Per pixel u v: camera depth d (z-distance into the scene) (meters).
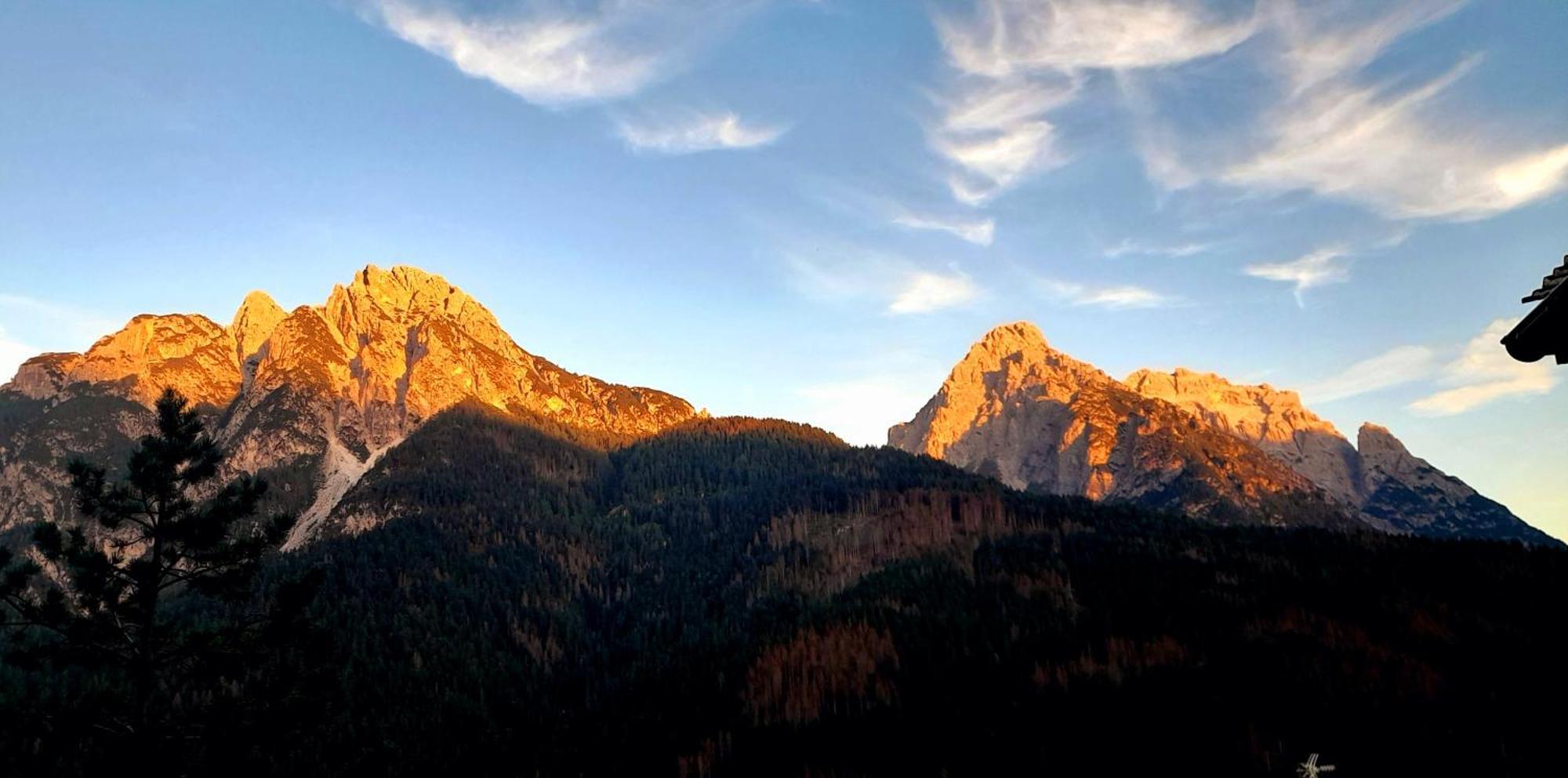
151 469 57.88
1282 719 186.88
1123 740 184.38
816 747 192.12
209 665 56.56
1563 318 18.66
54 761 51.22
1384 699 192.25
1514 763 168.00
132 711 54.12
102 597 55.47
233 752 53.88
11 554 55.66
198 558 59.12
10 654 54.16
